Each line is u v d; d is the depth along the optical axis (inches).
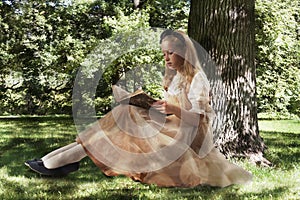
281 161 237.1
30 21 584.7
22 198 164.9
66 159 166.2
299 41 601.6
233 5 243.9
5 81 647.8
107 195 168.7
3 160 242.2
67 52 577.9
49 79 616.1
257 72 589.6
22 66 609.9
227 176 175.5
